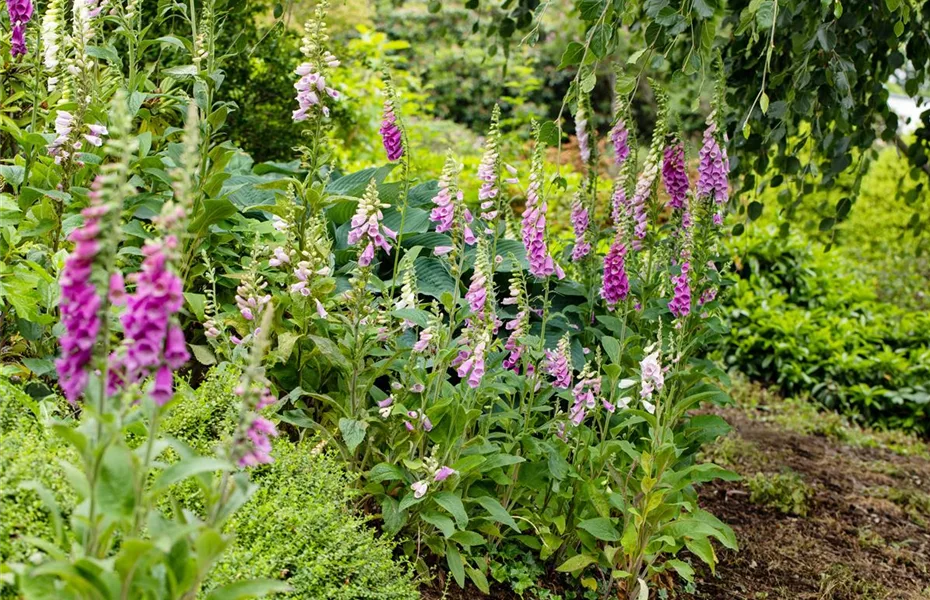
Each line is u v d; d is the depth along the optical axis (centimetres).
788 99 430
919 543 520
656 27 376
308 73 358
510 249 449
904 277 1017
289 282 354
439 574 337
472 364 325
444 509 337
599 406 371
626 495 350
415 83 1200
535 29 380
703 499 531
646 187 400
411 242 455
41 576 193
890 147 1172
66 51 398
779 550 476
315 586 269
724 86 406
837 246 1074
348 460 345
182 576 197
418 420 327
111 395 196
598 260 448
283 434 350
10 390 276
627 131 416
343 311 377
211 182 369
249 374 204
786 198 511
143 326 183
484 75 1419
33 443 254
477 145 1170
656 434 338
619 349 371
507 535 371
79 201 347
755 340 817
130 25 385
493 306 331
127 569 186
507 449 349
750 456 618
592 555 360
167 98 414
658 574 386
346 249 424
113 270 188
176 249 191
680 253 408
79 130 346
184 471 193
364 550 290
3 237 332
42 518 238
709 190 399
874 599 437
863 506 565
